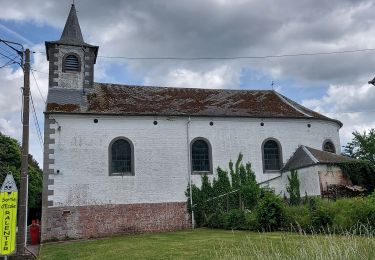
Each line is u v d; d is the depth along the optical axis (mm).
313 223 16578
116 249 16547
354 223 14969
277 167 27031
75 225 22781
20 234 15289
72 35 28234
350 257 6941
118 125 24750
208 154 25984
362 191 22906
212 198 25156
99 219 23234
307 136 27984
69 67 27172
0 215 14008
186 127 25906
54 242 21906
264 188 25406
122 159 24516
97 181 23641
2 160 38250
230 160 26203
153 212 24188
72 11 29375
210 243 16172
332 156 25438
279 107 29047
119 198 23812
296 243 8930
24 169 15734
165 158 25094
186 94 29453
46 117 23625
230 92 30969
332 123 29297
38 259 15336
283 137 27500
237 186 25844
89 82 27266
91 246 18281
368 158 31000
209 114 26344
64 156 23375
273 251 8703
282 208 19266
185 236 19875
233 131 26719
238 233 19422
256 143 26906
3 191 14148
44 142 23266
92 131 24188
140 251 15492
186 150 25547
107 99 26406
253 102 29391
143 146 24906
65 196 22938
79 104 25078
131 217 23781
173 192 24797
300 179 25141
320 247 7484
